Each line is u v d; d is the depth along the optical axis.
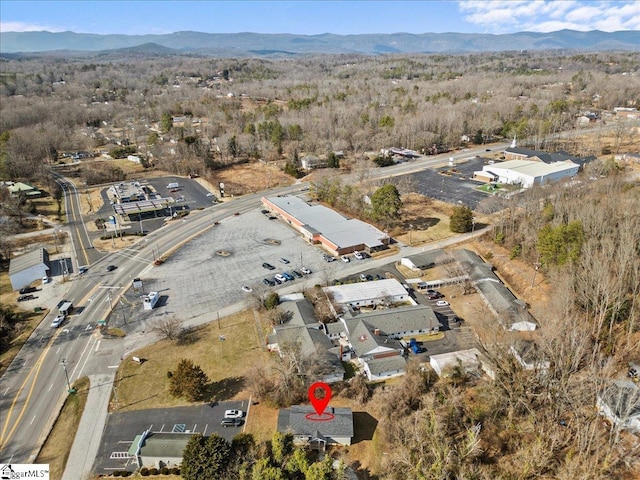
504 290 70.56
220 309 68.81
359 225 95.50
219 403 50.78
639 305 54.91
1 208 103.25
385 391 50.53
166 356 58.62
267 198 115.31
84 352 59.75
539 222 80.50
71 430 47.56
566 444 42.78
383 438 45.59
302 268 80.50
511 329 59.94
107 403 51.06
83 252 89.56
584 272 57.75
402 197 114.44
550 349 47.22
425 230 95.50
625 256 56.94
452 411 45.50
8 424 48.38
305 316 63.50
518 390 46.03
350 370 56.38
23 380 54.84
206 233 97.75
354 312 66.81
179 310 68.75
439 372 53.38
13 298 73.31
